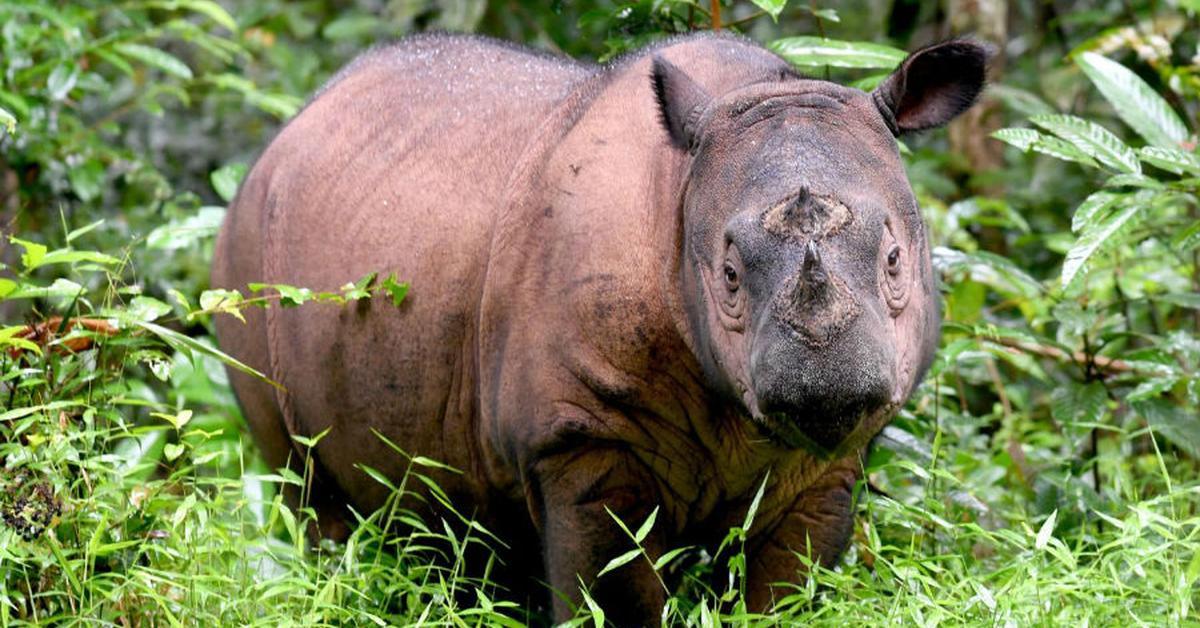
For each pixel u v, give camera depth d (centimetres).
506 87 1135
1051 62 1953
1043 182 1855
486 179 1070
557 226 980
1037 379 1495
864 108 902
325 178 1178
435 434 1081
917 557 988
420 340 1070
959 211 1502
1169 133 1256
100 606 925
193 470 1025
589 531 973
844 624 918
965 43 916
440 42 1227
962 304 1423
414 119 1156
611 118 999
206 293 1045
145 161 1714
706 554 1135
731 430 960
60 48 1570
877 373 768
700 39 1043
